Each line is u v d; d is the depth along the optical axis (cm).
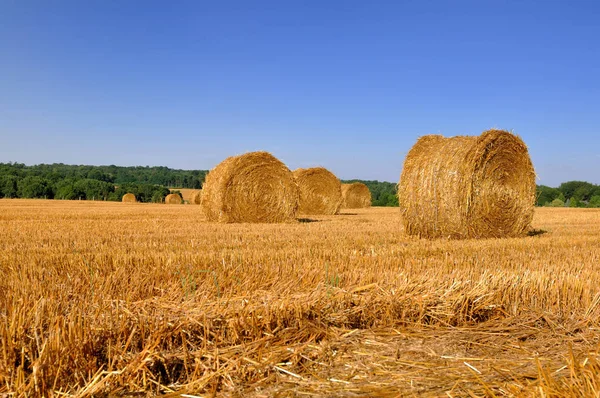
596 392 319
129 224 1688
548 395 326
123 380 386
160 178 12456
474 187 1253
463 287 589
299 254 862
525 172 1346
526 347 469
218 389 382
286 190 1841
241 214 1780
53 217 2127
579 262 830
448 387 374
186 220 1927
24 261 788
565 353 447
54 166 14200
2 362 376
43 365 367
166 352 428
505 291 583
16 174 8469
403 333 498
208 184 1852
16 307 466
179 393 371
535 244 1112
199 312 485
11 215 2234
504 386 366
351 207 3578
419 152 1312
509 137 1304
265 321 479
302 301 523
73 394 366
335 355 445
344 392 371
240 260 762
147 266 735
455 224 1234
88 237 1244
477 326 525
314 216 2414
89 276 647
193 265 726
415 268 717
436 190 1248
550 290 595
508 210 1318
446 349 461
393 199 5431
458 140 1277
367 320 528
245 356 425
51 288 567
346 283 613
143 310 480
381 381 390
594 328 517
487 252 969
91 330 422
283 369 409
